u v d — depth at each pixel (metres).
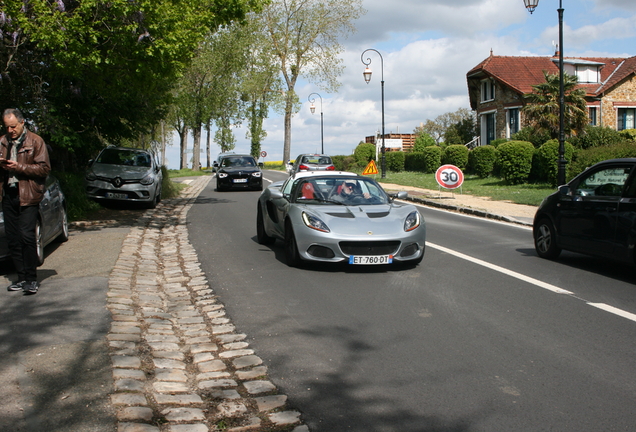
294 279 7.21
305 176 8.98
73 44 10.63
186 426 3.30
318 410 3.56
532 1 17.17
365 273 7.57
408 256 7.66
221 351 4.63
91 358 4.29
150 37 11.33
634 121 39.62
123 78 12.65
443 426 3.34
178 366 4.27
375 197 8.64
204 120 48.22
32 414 3.38
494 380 4.02
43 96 13.80
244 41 44.78
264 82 50.72
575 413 3.51
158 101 17.44
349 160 50.88
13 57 12.78
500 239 10.66
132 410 3.45
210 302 6.16
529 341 4.84
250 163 25.67
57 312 5.52
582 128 28.25
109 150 16.86
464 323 5.36
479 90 43.16
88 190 15.14
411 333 5.06
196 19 12.49
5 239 7.05
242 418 3.45
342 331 5.13
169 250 9.46
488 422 3.39
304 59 49.12
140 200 15.37
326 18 47.75
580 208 7.91
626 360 4.39
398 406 3.61
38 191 6.20
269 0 15.83
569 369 4.21
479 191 21.22
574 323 5.34
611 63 42.09
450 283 6.99
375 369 4.23
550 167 21.50
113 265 7.72
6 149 6.14
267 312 5.75
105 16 10.90
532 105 28.69
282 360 4.42
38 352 4.40
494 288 6.74
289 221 7.92
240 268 7.92
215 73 44.66
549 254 8.60
